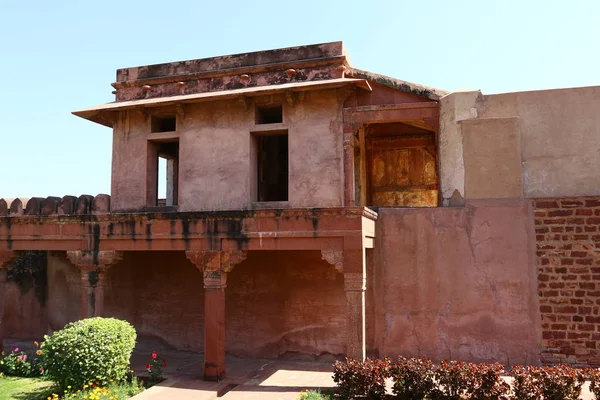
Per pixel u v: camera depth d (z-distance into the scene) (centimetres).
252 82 1129
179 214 914
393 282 966
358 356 787
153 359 965
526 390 671
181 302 1156
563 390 663
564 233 903
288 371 959
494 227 934
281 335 1071
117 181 1133
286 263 1083
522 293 909
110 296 1212
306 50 1114
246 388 842
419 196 1341
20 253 1066
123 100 1220
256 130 1050
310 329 1055
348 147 1012
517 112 955
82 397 743
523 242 920
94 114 1141
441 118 1000
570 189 916
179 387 823
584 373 676
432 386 707
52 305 1306
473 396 688
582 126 926
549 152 933
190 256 901
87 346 787
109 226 966
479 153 959
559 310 889
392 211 982
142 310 1183
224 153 1063
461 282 937
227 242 884
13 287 1356
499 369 699
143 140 1126
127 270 1208
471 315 926
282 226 851
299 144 1025
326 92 1027
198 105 1091
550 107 942
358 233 808
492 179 947
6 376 932
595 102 926
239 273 1112
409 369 723
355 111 1023
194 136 1087
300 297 1067
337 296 1045
